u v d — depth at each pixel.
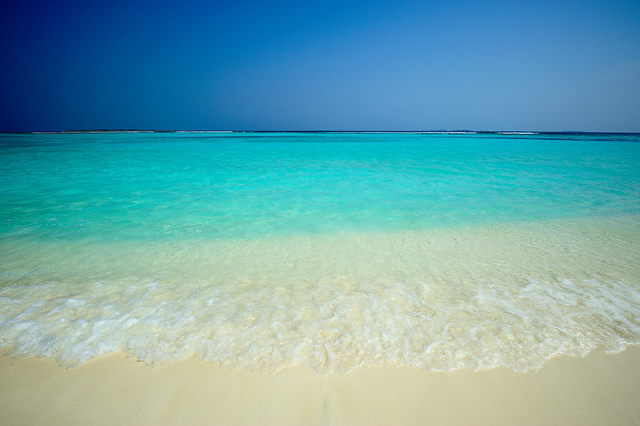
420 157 19.52
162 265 4.12
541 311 3.06
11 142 34.38
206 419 2.00
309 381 2.25
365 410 2.05
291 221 6.16
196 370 2.34
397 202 7.77
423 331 2.75
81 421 1.98
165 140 42.59
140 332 2.71
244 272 3.94
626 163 15.73
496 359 2.45
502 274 3.89
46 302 3.14
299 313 3.01
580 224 6.02
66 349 2.52
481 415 2.03
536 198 8.21
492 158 18.59
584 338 2.68
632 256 4.46
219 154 21.30
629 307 3.14
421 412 2.04
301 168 14.27
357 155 20.94
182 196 8.33
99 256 4.38
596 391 2.19
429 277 3.81
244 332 2.72
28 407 2.06
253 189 9.38
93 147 26.72
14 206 7.05
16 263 4.10
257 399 2.12
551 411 2.05
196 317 2.93
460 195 8.60
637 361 2.44
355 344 2.59
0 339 2.61
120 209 6.93
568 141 39.66
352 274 3.89
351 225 5.93
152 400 2.11
